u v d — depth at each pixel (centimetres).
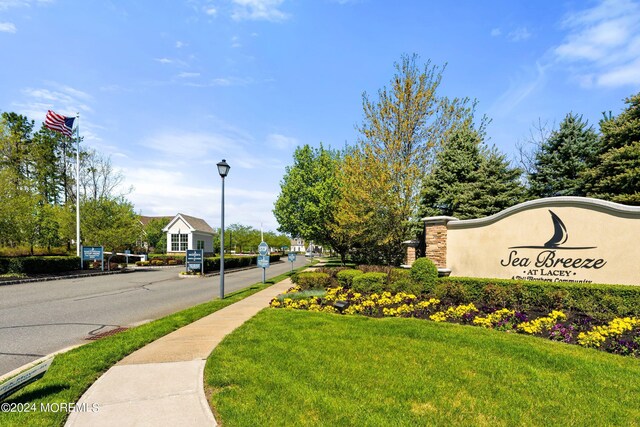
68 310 1030
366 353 546
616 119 1594
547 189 1859
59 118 2414
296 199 2719
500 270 1118
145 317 942
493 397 407
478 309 851
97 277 2127
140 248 4656
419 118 1870
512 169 1778
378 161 1798
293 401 389
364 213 1838
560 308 834
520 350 552
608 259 899
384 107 1877
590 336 605
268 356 531
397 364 502
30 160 3616
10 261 1875
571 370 480
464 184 1716
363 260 2739
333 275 1488
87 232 2731
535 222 1049
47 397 393
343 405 380
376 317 830
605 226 912
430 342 601
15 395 398
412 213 1789
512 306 900
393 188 1780
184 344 611
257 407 373
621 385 436
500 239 1127
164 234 5338
